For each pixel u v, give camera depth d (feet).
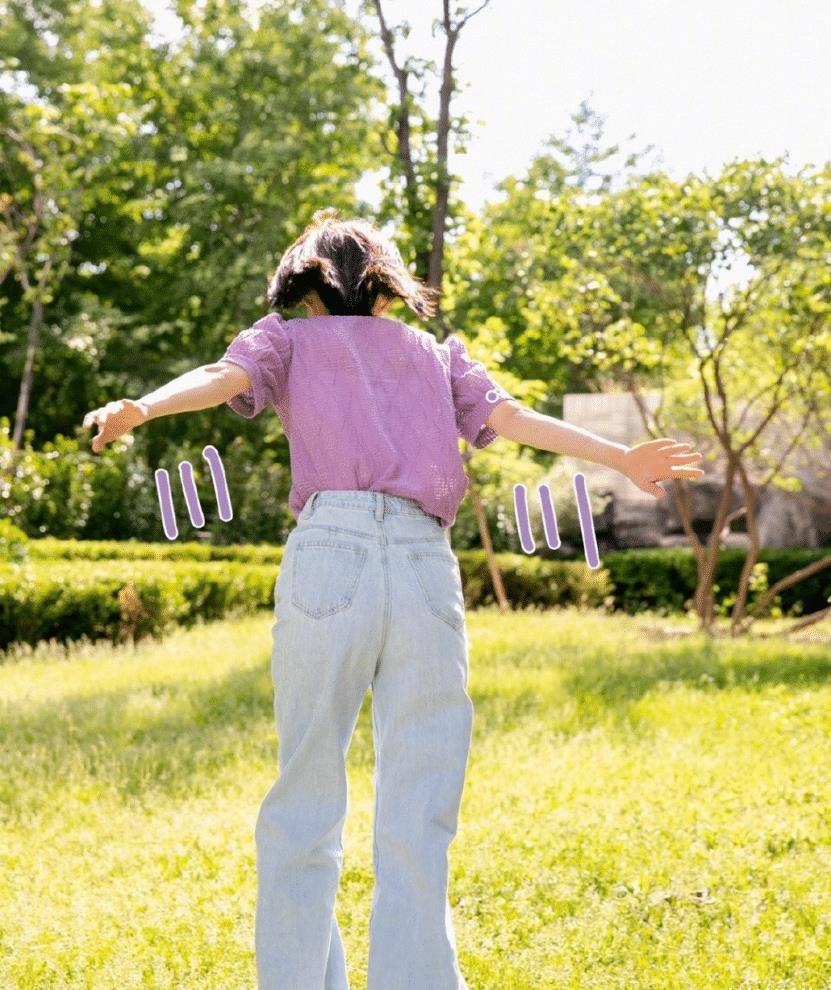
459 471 8.33
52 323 87.81
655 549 60.13
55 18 88.58
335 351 8.34
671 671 28.94
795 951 10.32
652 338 40.63
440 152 42.04
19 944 10.82
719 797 15.80
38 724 22.98
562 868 12.82
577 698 24.82
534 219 42.42
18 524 63.67
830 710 22.81
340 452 8.02
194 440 83.76
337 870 8.00
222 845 14.08
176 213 84.58
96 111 62.75
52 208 65.51
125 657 33.88
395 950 7.55
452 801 7.88
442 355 8.75
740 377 40.88
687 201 36.65
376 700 8.07
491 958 10.24
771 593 40.70
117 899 12.16
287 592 7.84
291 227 83.97
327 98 80.43
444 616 7.91
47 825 15.64
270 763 19.54
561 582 54.90
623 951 10.44
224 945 10.66
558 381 85.97
